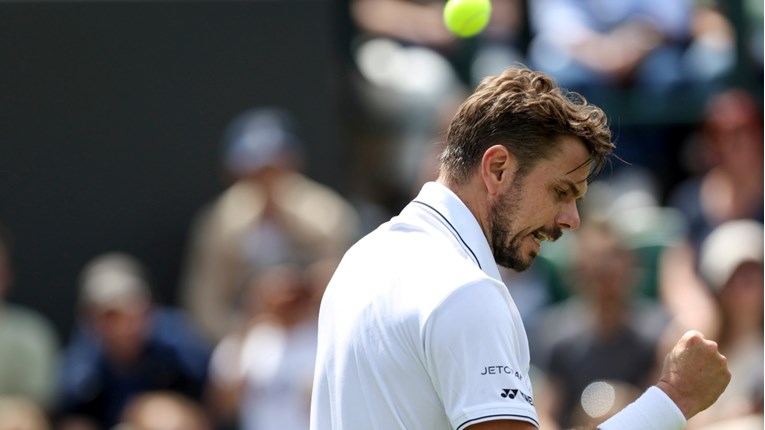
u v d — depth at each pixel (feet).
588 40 101.76
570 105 32.48
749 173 86.43
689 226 88.22
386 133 97.40
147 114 94.48
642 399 32.24
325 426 32.96
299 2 95.45
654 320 76.89
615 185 98.89
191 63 94.84
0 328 84.17
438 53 101.86
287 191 88.28
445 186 33.09
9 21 93.86
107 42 94.53
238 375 79.66
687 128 100.83
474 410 29.76
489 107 32.40
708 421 66.23
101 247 93.66
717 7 102.01
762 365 66.64
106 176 94.02
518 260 32.86
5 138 93.66
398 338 30.89
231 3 94.99
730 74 98.78
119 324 80.07
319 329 33.68
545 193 32.19
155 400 76.89
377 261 32.24
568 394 75.46
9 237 93.20
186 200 94.17
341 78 98.07
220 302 87.30
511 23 102.63
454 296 30.40
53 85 94.12
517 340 31.60
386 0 102.58
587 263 76.48
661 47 101.35
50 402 84.58
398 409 31.01
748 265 69.15
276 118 94.68
